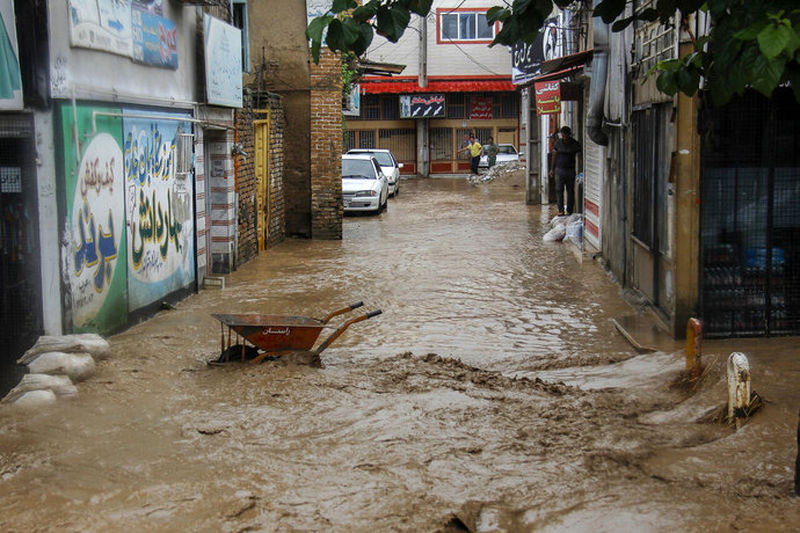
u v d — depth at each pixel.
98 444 6.23
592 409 7.16
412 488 5.49
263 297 12.73
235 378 7.98
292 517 5.03
